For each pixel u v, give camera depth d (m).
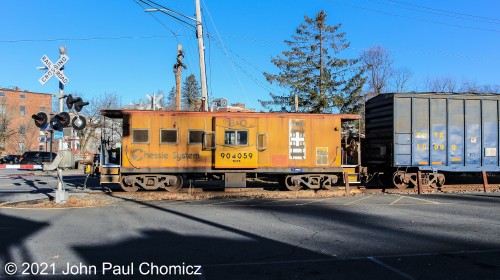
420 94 17.05
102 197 14.79
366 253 7.00
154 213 11.32
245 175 16.61
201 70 21.19
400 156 16.86
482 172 17.22
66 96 13.16
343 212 11.50
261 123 16.64
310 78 34.09
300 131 16.88
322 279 5.62
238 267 6.22
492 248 7.33
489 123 17.50
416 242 7.80
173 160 16.30
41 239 8.09
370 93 44.69
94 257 6.80
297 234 8.55
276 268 6.15
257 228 9.20
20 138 68.69
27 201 13.74
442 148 17.16
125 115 16.19
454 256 6.79
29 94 70.94
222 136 16.34
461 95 17.33
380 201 13.84
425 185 17.38
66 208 12.27
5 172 31.83
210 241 7.93
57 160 13.05
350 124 34.53
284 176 17.20
